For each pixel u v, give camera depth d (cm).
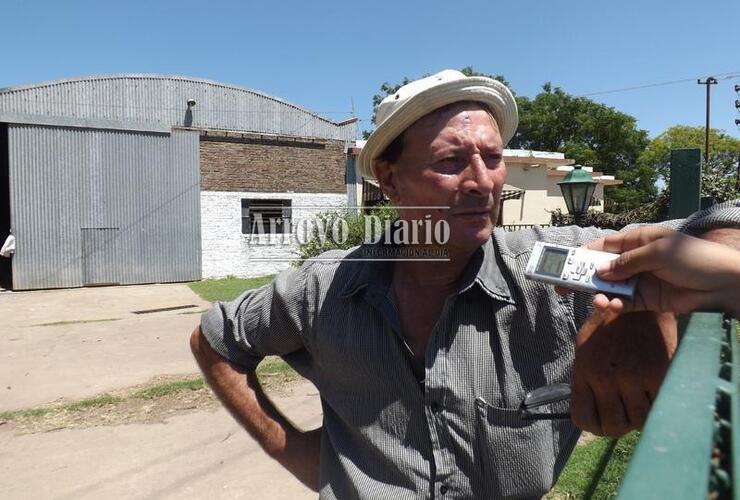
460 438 122
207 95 1748
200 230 1652
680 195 292
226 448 391
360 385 135
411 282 134
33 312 1052
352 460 136
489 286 123
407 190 131
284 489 333
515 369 123
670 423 44
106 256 1535
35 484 343
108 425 435
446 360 124
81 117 1527
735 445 43
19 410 471
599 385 100
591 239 129
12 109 1516
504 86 133
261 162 1725
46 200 1465
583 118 3472
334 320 139
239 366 167
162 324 881
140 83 1670
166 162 1603
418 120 126
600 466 316
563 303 121
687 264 78
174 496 327
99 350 695
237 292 1341
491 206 125
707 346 61
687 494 35
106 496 328
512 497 121
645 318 97
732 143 3638
